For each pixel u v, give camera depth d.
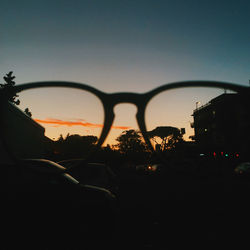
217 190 7.85
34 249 2.43
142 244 2.68
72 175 4.96
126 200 6.64
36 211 2.87
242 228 3.19
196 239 2.80
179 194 7.45
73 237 2.84
